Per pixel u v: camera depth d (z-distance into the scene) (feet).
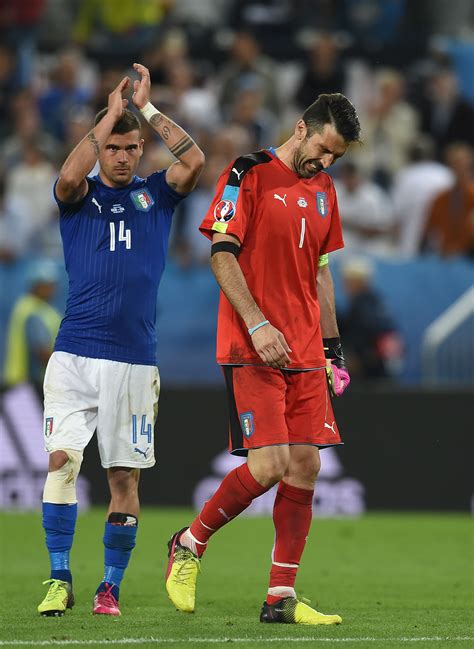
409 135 201.57
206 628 69.62
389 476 151.33
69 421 73.10
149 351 74.59
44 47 214.28
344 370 77.46
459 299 166.09
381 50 211.82
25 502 149.18
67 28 216.95
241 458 150.20
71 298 74.18
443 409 151.94
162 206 75.15
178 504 149.59
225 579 99.50
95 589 89.45
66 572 74.54
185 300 163.32
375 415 151.64
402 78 205.87
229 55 212.23
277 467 70.74
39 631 67.46
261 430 70.90
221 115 197.88
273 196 72.08
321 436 73.41
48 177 183.01
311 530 136.05
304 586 95.50
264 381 71.31
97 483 149.79
